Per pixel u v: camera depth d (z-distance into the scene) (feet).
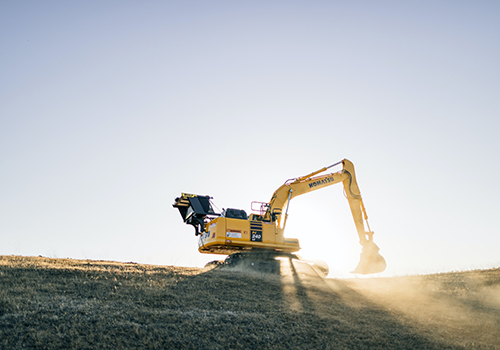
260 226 106.22
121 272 74.64
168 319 47.60
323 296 69.10
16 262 76.38
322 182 117.50
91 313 46.47
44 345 37.52
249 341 44.16
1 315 43.45
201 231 111.24
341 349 44.19
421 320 56.54
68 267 74.38
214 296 61.21
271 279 80.94
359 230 115.24
